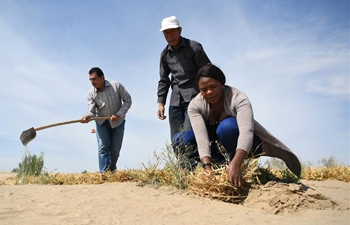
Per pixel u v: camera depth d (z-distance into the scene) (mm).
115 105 6246
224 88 3629
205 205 3031
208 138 3572
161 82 5070
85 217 2623
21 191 3748
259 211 2855
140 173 4410
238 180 3096
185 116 4590
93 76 5973
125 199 3256
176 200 3219
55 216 2662
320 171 5816
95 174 5273
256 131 3615
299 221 2527
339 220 2580
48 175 5562
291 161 3809
